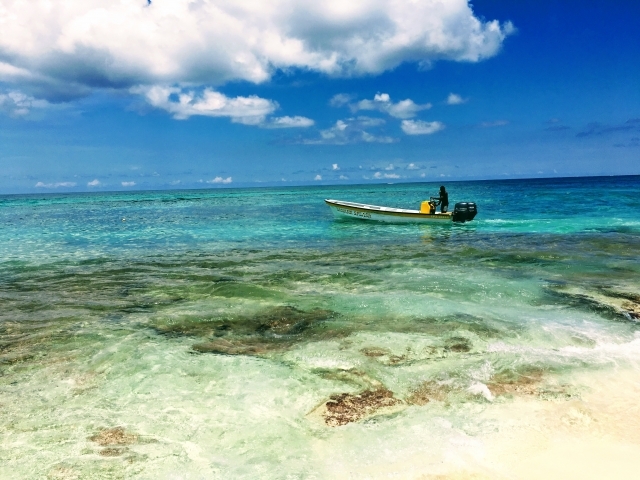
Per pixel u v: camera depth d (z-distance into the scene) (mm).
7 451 4395
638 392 5375
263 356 6605
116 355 6715
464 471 4039
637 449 4332
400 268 12500
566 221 24344
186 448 4449
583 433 4594
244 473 4070
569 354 6430
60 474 4051
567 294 9383
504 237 18672
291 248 16891
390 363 6230
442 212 23219
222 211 38781
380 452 4332
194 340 7336
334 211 26438
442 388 5531
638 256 13625
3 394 5570
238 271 12625
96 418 5000
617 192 57156
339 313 8406
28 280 11922
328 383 5707
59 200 78062
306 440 4551
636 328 7406
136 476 4035
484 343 6840
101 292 10539
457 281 10578
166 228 24609
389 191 90625
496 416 4914
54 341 7355
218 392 5539
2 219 32406
